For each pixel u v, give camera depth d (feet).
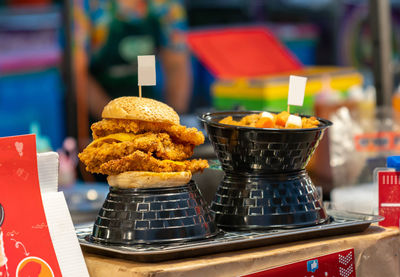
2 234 3.64
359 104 9.43
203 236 3.91
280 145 4.13
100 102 14.29
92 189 9.29
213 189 5.09
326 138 7.44
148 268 3.59
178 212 3.86
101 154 3.92
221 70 12.16
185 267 3.62
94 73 14.19
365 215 4.74
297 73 12.18
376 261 4.48
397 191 5.06
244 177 4.32
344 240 4.32
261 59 12.58
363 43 17.07
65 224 3.87
